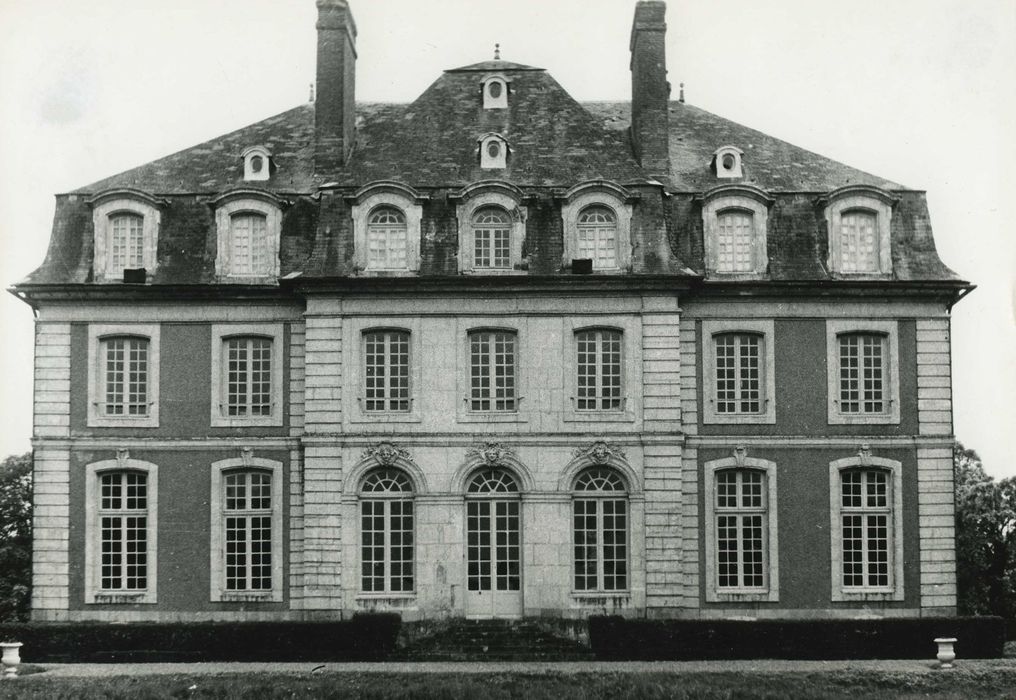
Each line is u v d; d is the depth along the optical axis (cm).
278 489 3909
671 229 3991
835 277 3938
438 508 3791
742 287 3909
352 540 3775
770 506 3878
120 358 3978
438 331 3847
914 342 3950
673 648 3578
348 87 4284
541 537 3775
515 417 3812
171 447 3922
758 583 3888
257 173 4166
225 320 3966
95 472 3919
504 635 3644
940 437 3906
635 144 4225
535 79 4362
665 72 4162
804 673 3278
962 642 3628
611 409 3822
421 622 3741
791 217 4016
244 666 3488
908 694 3098
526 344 3831
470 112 4250
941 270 3962
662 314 3822
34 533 3891
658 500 3766
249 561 3894
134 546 3916
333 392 3822
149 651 3653
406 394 3847
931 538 3878
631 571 3759
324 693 3091
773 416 3909
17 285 3934
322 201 3941
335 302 3850
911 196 4066
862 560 3884
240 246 4006
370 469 3812
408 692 3083
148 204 4012
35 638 3666
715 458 3900
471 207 3878
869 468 3909
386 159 4094
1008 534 5097
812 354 3934
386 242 3884
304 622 3631
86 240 4034
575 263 3834
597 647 3584
